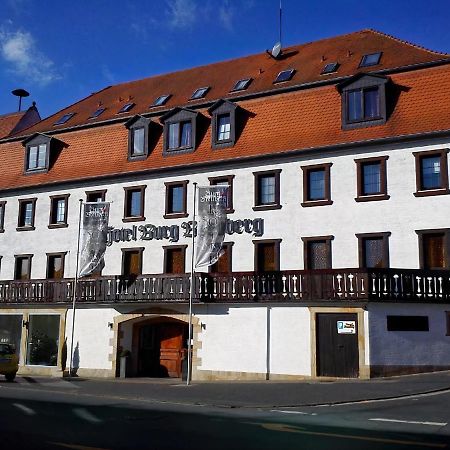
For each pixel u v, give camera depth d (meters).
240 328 25.50
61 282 30.89
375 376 22.55
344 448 10.20
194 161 29.94
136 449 10.04
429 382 20.31
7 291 32.56
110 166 32.59
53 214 34.09
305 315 24.16
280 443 10.62
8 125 41.94
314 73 30.81
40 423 12.88
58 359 30.12
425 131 25.03
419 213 25.02
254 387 20.91
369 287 22.98
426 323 23.11
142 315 28.11
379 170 26.16
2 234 35.44
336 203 26.64
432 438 11.18
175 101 34.22
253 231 28.23
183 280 26.97
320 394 18.33
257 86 31.92
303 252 27.03
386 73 27.61
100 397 18.45
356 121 26.80
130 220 31.48
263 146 28.56
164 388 21.25
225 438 11.09
